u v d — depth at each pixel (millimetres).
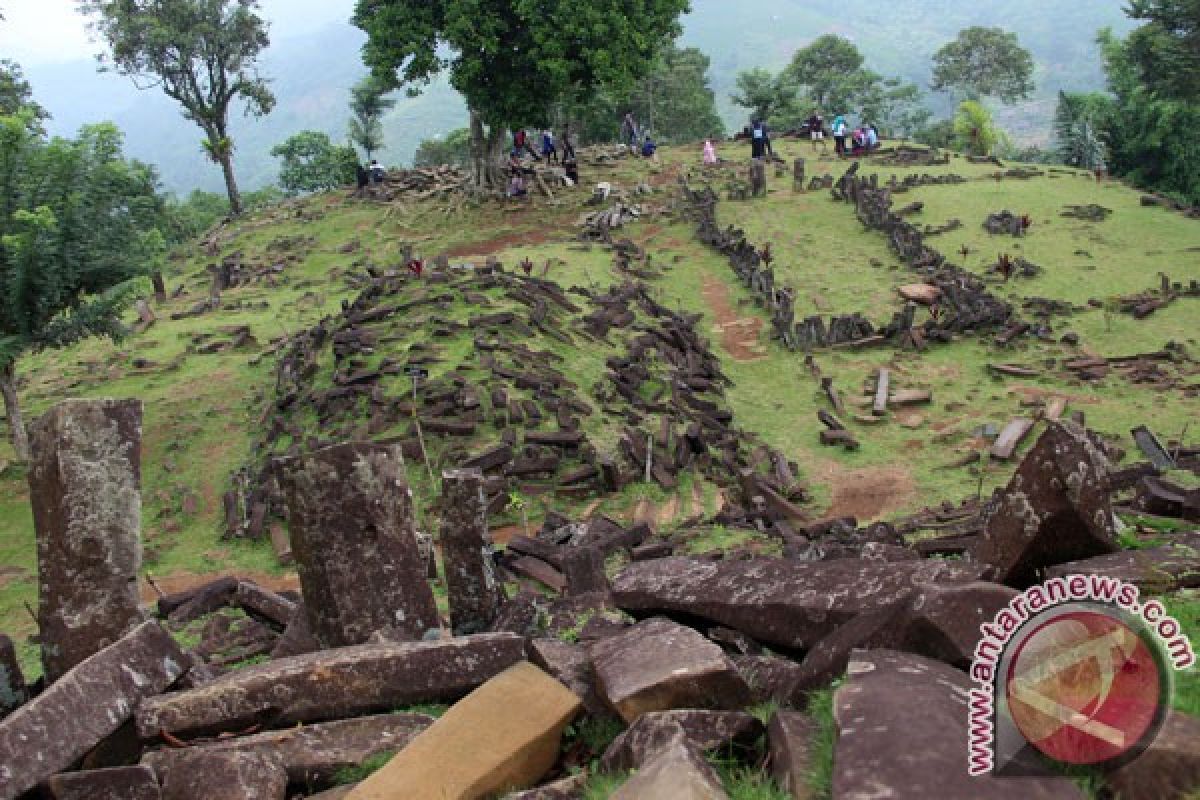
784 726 4480
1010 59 99000
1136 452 21891
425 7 41969
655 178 50812
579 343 26469
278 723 6059
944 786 3545
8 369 24016
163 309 38031
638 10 42406
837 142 55000
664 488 19984
